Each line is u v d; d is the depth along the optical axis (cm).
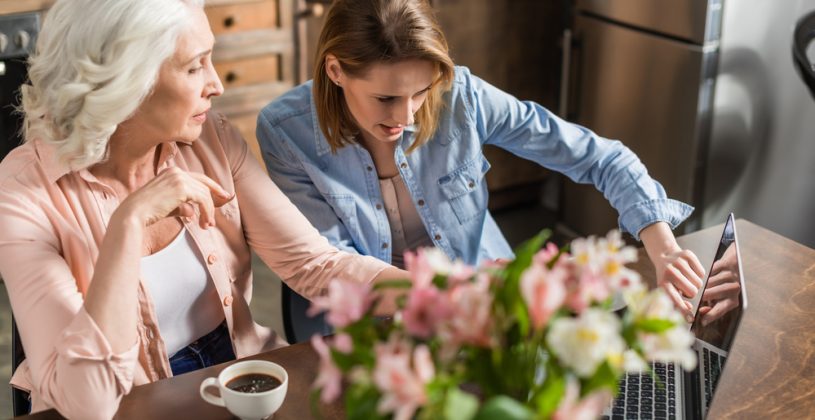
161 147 158
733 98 291
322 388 136
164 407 133
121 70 137
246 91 331
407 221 194
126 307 133
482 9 342
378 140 185
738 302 128
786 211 295
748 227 186
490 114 190
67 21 138
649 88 304
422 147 187
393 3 157
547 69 366
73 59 138
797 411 132
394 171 189
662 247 172
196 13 144
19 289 138
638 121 312
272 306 307
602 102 324
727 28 283
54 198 147
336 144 181
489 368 95
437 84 165
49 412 133
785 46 281
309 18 337
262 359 145
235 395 125
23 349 149
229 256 168
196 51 142
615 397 135
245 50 326
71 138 142
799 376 140
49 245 143
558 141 192
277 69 337
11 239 140
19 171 146
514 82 361
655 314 97
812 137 281
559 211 359
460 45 342
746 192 302
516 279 94
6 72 294
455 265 98
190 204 152
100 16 136
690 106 292
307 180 189
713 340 136
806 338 150
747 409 133
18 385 148
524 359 96
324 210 189
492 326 93
